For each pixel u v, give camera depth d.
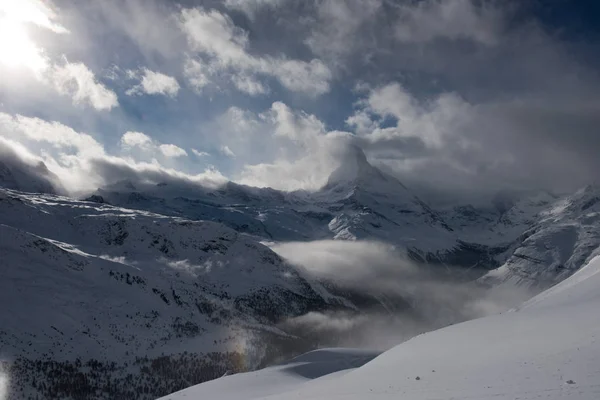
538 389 27.97
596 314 44.03
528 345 39.94
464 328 55.44
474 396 29.42
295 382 101.19
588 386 26.67
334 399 38.12
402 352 52.66
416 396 32.78
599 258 85.69
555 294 72.44
